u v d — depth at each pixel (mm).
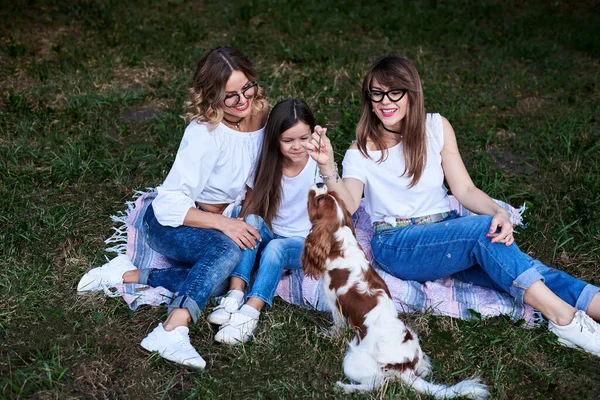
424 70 7391
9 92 6523
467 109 6562
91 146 5652
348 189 4051
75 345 3609
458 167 4145
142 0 9227
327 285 3635
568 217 4961
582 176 5422
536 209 5070
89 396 3303
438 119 4102
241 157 4098
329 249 3615
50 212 4781
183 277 4031
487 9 9344
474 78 7230
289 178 4145
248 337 3738
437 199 4160
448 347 3701
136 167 5418
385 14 9078
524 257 3771
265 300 3857
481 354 3693
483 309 3984
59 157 5465
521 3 9680
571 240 4699
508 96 6957
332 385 3414
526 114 6578
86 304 3939
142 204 4613
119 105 6402
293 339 3723
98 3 8969
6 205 4812
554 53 8023
